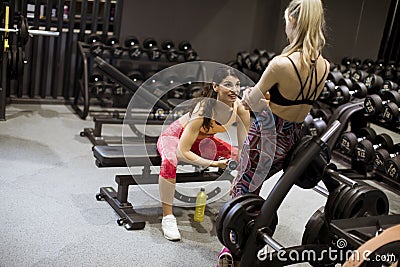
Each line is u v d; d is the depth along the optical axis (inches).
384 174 182.5
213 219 141.4
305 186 111.0
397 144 178.1
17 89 233.0
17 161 166.4
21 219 129.5
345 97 196.7
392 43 203.0
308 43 101.1
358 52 220.8
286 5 271.1
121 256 118.3
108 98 233.6
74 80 240.5
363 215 102.5
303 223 145.9
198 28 262.8
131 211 137.6
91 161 175.0
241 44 273.0
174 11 255.8
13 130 196.1
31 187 148.6
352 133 178.4
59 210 136.8
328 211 102.7
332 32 234.5
